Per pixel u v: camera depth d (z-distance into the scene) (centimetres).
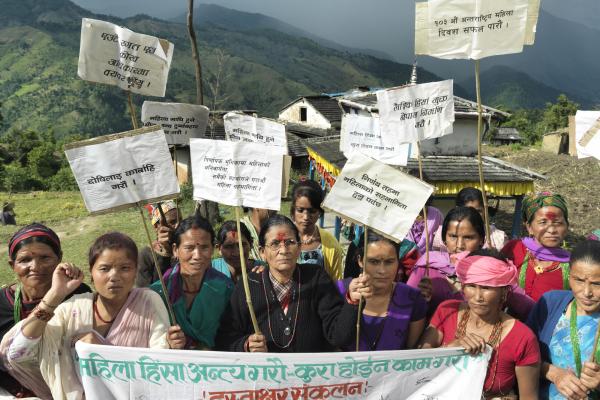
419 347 392
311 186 524
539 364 354
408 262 510
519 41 455
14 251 382
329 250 533
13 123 16575
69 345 362
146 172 382
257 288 402
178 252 403
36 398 371
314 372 371
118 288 348
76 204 3130
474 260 358
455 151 1777
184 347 409
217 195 402
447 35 471
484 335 365
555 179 2909
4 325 389
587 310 348
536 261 459
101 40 437
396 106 506
